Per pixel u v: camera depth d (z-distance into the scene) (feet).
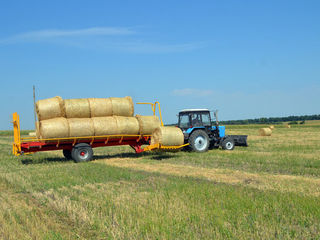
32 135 123.85
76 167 39.55
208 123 54.54
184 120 54.54
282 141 75.20
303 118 365.61
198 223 16.90
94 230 16.75
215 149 56.85
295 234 15.06
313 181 28.09
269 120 366.22
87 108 46.47
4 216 19.53
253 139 83.25
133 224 17.03
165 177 31.14
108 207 20.40
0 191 27.20
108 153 57.67
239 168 36.37
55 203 21.79
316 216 17.47
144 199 22.22
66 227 17.52
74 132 44.91
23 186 28.50
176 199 21.53
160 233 15.85
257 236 14.92
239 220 16.99
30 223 17.80
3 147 78.18
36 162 47.01
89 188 26.73
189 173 33.32
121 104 48.91
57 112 44.93
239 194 22.49
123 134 48.37
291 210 18.56
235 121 364.79
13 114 45.75
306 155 46.32
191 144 51.44
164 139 45.85
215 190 24.00
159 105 52.11
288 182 27.71
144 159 46.80
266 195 22.16
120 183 28.76
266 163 39.17
